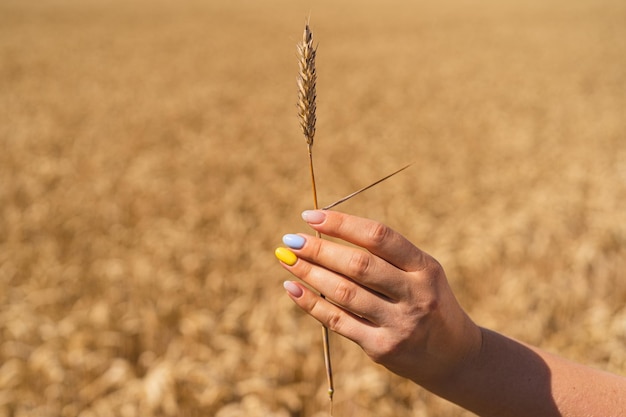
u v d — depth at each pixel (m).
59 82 8.47
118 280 2.40
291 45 12.73
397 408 1.65
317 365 1.76
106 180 3.95
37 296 2.24
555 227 2.93
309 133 0.53
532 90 7.86
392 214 3.27
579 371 0.59
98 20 17.64
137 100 7.26
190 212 3.23
